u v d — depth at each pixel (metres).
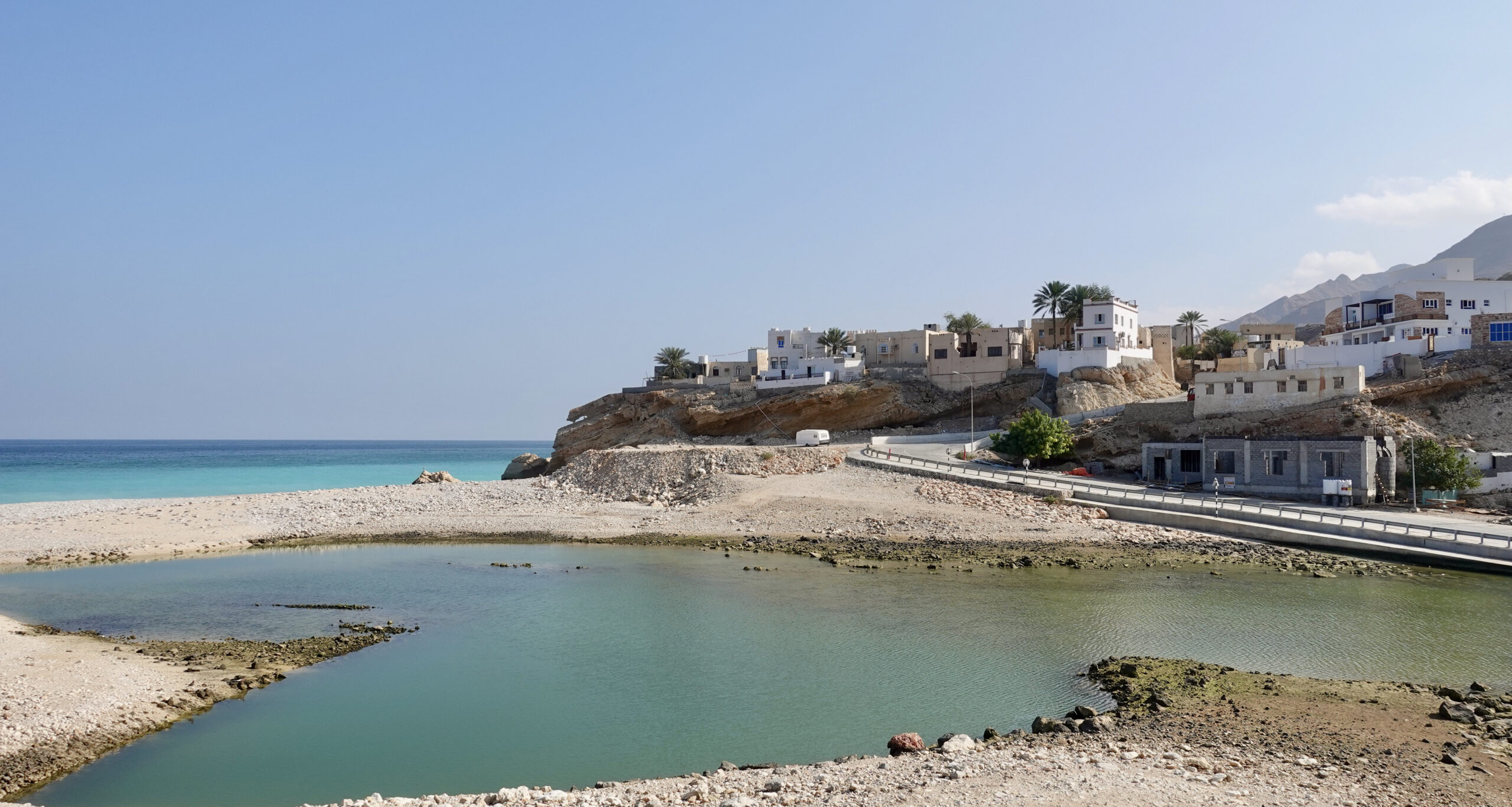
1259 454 69.81
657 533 68.19
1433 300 100.06
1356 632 36.44
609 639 37.06
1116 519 66.00
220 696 29.17
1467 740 22.00
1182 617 39.50
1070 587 46.94
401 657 34.44
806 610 42.19
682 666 32.88
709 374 134.88
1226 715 24.61
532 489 88.69
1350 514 60.22
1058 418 89.38
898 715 27.28
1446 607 41.28
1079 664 32.25
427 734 26.05
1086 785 18.36
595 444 125.06
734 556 59.06
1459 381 79.94
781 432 114.50
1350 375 78.94
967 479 75.31
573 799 19.38
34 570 55.41
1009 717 26.83
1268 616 39.56
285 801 21.33
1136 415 87.50
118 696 27.78
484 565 56.47
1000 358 110.88
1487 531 54.22
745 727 26.42
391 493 86.94
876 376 116.81
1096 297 117.62
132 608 43.28
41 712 25.92
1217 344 119.56
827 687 30.16
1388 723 23.70
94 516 73.44
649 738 25.62
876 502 71.75
